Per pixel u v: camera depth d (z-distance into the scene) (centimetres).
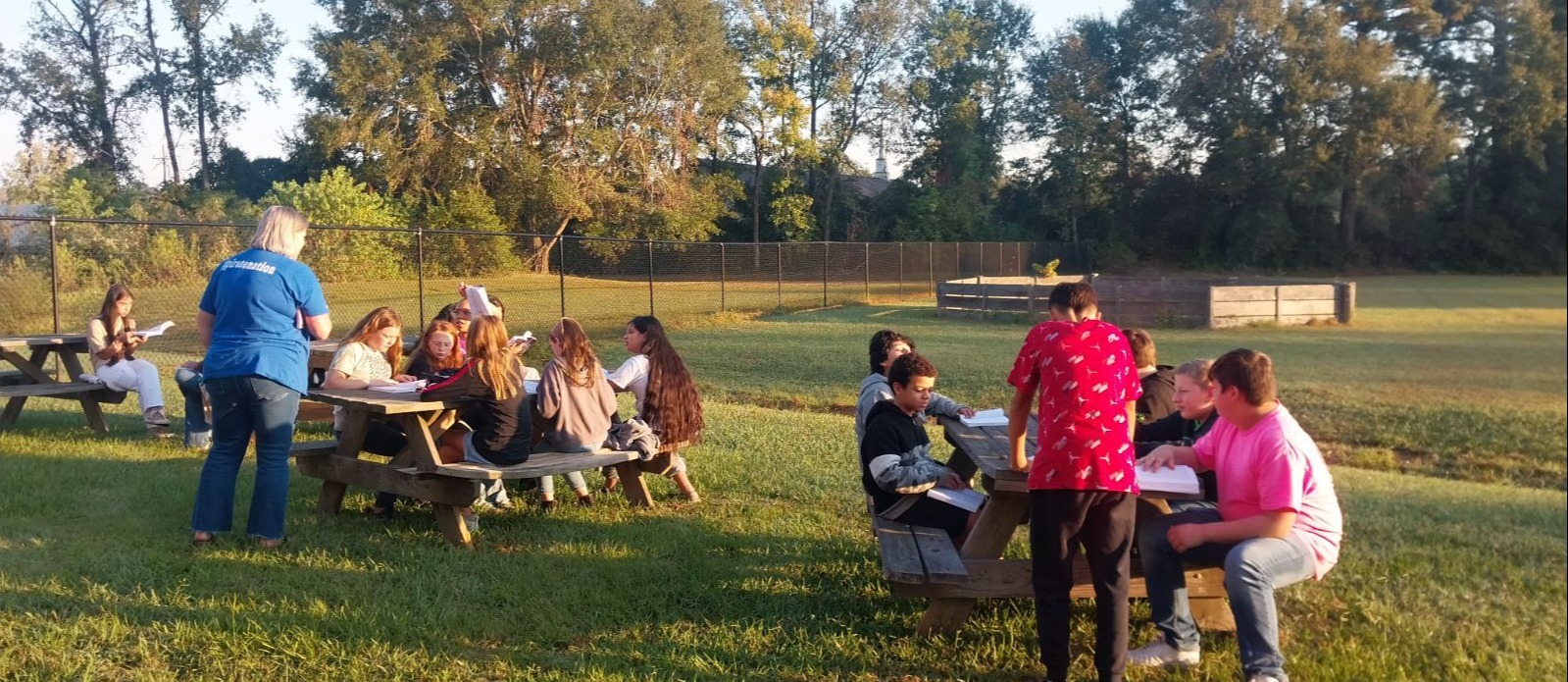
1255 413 320
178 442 703
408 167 3438
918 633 371
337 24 3716
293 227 486
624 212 3731
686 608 400
